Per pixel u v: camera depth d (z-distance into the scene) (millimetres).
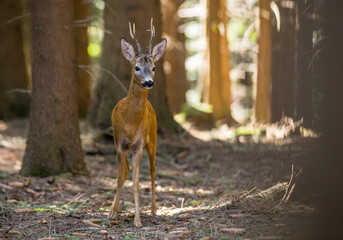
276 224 6910
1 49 22438
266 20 20703
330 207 6051
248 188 9406
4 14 22484
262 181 9617
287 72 14203
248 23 34469
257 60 21188
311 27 10008
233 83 34688
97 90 16125
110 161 13805
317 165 7203
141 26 15250
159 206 8992
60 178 10781
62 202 9242
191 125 21141
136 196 7559
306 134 9383
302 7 10328
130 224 7516
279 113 16797
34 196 9609
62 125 11203
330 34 6211
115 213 7828
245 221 7223
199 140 17109
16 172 12008
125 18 15273
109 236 6750
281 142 11758
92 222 7535
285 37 14406
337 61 6012
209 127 21391
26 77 23406
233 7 29531
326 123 6215
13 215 8023
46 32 10977
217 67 24219
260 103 20703
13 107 22594
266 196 8273
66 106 11219
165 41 8312
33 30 11086
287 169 9125
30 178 10836
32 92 11227
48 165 11109
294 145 9953
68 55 11188
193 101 37781
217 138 16594
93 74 11789
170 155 14320
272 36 17078
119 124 7664
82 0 22469
